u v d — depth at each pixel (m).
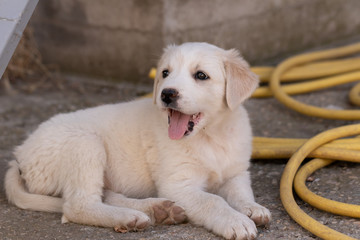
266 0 2.28
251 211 1.39
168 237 1.38
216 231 1.37
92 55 2.19
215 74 1.44
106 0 2.08
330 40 2.60
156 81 1.49
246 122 1.50
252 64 2.29
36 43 2.31
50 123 1.51
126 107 1.53
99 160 1.46
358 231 1.38
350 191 1.48
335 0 2.55
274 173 1.59
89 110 1.54
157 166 1.47
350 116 1.72
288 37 2.42
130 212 1.40
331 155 1.56
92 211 1.42
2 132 1.84
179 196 1.43
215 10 2.10
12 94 2.09
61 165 1.46
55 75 2.26
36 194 1.48
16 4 1.45
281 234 1.38
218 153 1.47
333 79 1.93
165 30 2.02
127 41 2.09
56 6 2.21
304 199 1.46
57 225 1.42
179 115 1.44
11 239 1.38
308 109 1.78
